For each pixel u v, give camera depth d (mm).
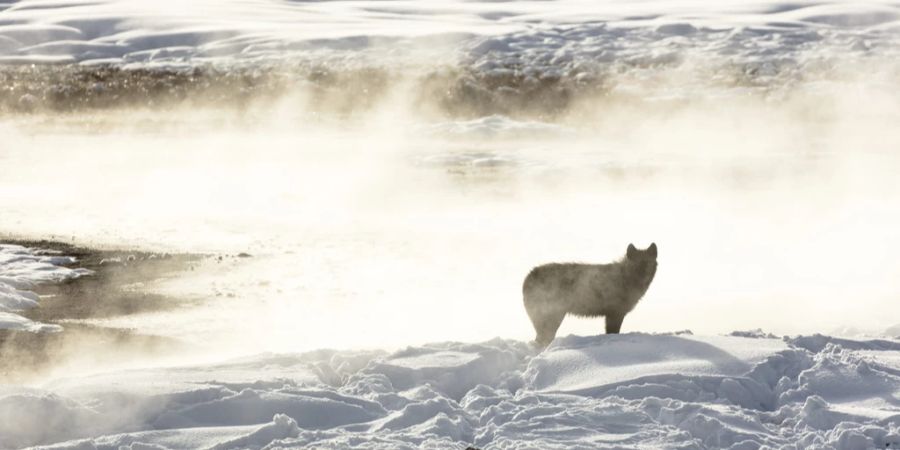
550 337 35406
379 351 33531
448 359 31984
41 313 49719
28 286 56219
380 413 27734
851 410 27266
